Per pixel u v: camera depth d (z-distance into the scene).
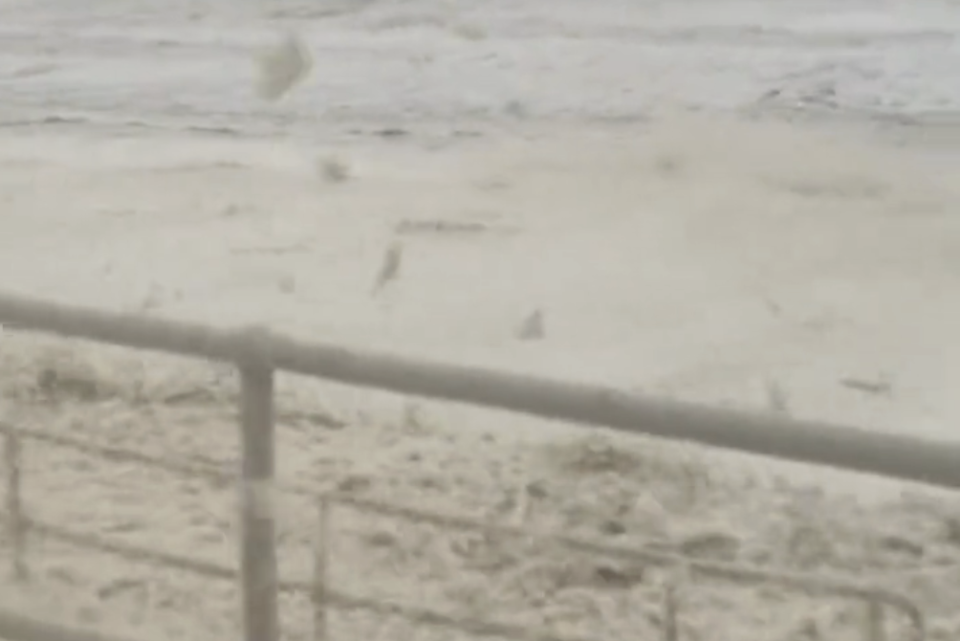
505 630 7.38
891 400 13.14
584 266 17.27
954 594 9.63
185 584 9.34
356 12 35.34
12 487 8.11
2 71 28.98
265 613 4.52
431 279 16.70
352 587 9.52
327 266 17.16
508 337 14.75
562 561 10.05
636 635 9.15
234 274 16.80
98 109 25.78
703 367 13.97
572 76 28.20
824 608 9.43
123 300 15.66
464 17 34.41
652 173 21.27
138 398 12.80
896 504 10.90
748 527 10.55
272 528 4.46
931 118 24.66
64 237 18.22
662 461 11.52
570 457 11.63
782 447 3.65
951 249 17.89
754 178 20.75
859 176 20.73
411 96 26.84
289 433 12.01
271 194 20.45
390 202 20.06
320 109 25.88
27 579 9.23
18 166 21.83
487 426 12.18
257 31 33.06
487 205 19.89
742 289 16.52
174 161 22.28
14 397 12.80
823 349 14.55
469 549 10.16
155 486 10.99
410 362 4.01
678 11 34.72
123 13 35.66
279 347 4.20
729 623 9.28
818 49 30.20
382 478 11.24
